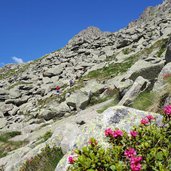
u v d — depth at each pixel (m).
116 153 6.58
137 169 5.84
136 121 11.96
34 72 76.44
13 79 77.38
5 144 33.81
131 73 34.38
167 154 6.33
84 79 52.69
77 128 17.88
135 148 6.87
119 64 55.50
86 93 39.31
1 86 74.38
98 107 32.78
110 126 11.97
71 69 64.88
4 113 48.94
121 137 7.23
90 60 67.88
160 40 57.03
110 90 38.19
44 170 16.11
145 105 22.86
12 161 22.02
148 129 7.45
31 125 37.78
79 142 11.95
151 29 70.69
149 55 50.06
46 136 28.58
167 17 76.00
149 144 6.81
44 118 39.19
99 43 78.00
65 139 16.91
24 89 58.78
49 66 75.50
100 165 6.16
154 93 23.77
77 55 75.56
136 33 74.75
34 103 50.50
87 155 6.34
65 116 38.25
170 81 23.95
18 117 44.62
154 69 33.09
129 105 25.55
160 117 11.95
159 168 6.00
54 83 56.00
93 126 12.21
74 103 38.69
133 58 55.47
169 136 7.32
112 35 82.75
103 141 11.23
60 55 82.00
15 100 52.53
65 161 11.53
